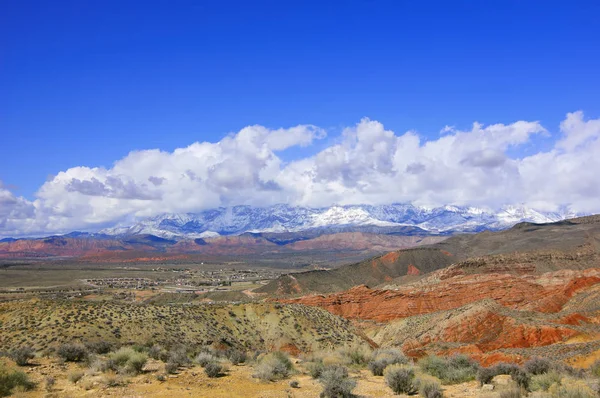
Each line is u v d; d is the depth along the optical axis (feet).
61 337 158.61
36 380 86.43
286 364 109.81
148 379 89.56
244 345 208.95
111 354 107.76
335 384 77.71
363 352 135.95
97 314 185.68
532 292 434.30
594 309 305.12
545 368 103.71
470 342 273.95
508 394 73.97
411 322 343.05
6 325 171.22
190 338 190.90
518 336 261.65
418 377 88.53
